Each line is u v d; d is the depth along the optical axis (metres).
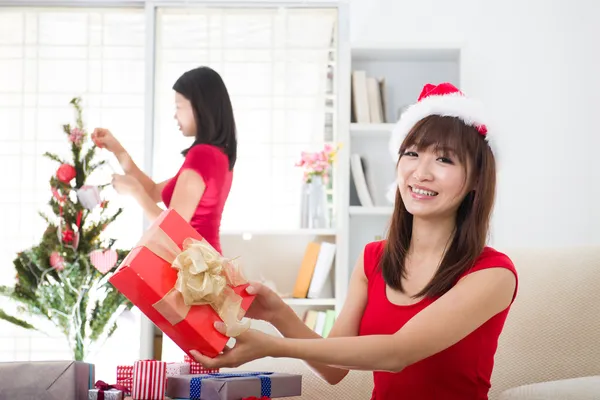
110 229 3.98
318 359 1.24
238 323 1.17
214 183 2.89
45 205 4.03
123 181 3.15
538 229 3.86
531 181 3.88
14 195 4.04
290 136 3.97
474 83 3.93
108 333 3.49
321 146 3.96
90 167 3.35
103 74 4.09
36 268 3.26
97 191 3.22
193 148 2.90
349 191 3.68
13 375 1.23
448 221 1.51
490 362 1.49
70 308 3.28
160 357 3.62
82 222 3.24
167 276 1.16
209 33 3.98
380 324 1.53
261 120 3.97
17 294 3.29
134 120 4.08
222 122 2.94
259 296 1.45
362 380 1.82
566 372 1.75
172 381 1.37
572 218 3.86
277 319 1.47
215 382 1.29
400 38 3.96
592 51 3.90
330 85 3.97
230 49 3.98
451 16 3.95
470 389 1.47
